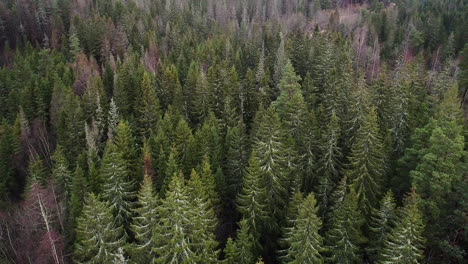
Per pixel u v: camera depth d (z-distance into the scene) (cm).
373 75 8662
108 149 4631
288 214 3841
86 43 9988
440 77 6788
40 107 7044
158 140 5128
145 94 6366
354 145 4219
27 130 6272
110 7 12700
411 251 2978
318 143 4769
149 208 3219
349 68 6234
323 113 5494
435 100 5847
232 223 4572
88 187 4375
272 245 4097
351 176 4200
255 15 14338
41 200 4159
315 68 7444
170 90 7231
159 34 11638
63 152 5716
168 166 4359
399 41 10738
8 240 4512
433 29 10769
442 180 3516
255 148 4703
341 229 3412
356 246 3509
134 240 4059
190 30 11388
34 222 4281
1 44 11275
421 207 3588
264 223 4000
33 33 11481
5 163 5859
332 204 4272
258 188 3794
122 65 7825
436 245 3706
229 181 4806
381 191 4419
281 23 12300
